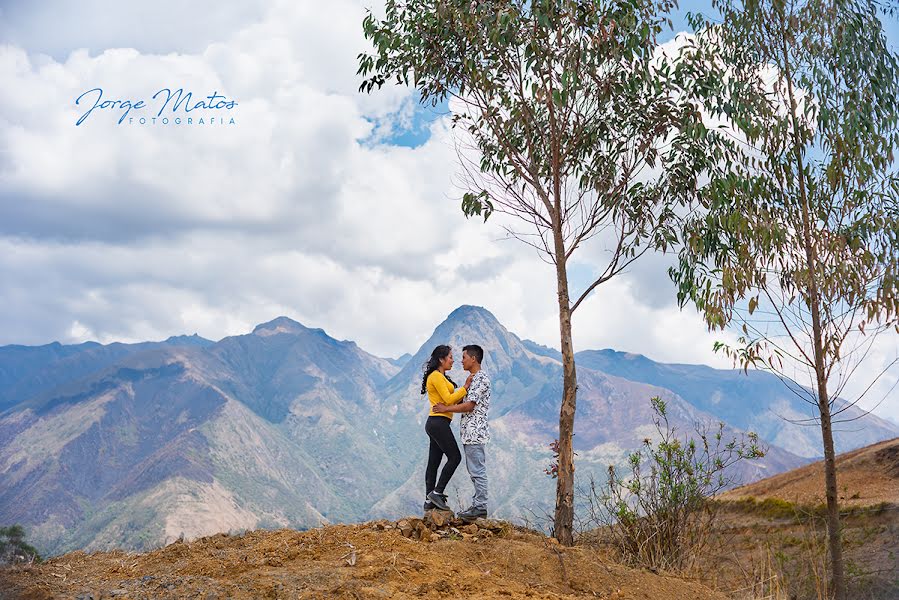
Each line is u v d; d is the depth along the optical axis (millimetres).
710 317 8352
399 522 7000
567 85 8008
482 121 9172
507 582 5797
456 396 7527
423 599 4934
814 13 8484
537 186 8953
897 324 7824
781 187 8727
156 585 4883
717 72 8656
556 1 8078
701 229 8805
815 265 8219
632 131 9102
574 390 8438
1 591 4715
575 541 8812
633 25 8055
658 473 8609
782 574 8484
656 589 6613
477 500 7477
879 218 8203
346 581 4980
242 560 5660
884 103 8531
